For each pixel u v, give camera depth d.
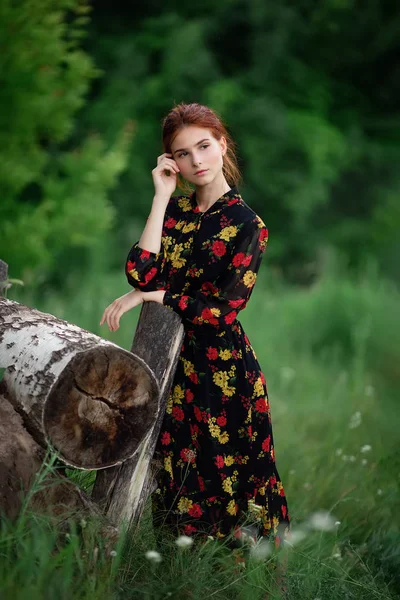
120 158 10.47
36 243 9.30
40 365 3.36
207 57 19.09
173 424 3.97
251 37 20.55
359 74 22.56
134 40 19.36
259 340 10.44
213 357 3.91
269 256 20.30
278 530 4.10
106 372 3.36
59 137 9.75
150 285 3.93
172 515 3.98
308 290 13.28
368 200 22.16
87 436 3.38
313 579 3.92
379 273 19.03
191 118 3.86
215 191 3.97
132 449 3.49
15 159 9.49
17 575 3.12
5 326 3.71
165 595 3.40
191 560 3.70
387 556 4.66
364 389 8.84
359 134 21.77
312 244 20.70
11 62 8.98
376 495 5.50
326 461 6.34
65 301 10.55
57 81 9.48
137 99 18.77
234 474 3.98
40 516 3.30
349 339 10.95
